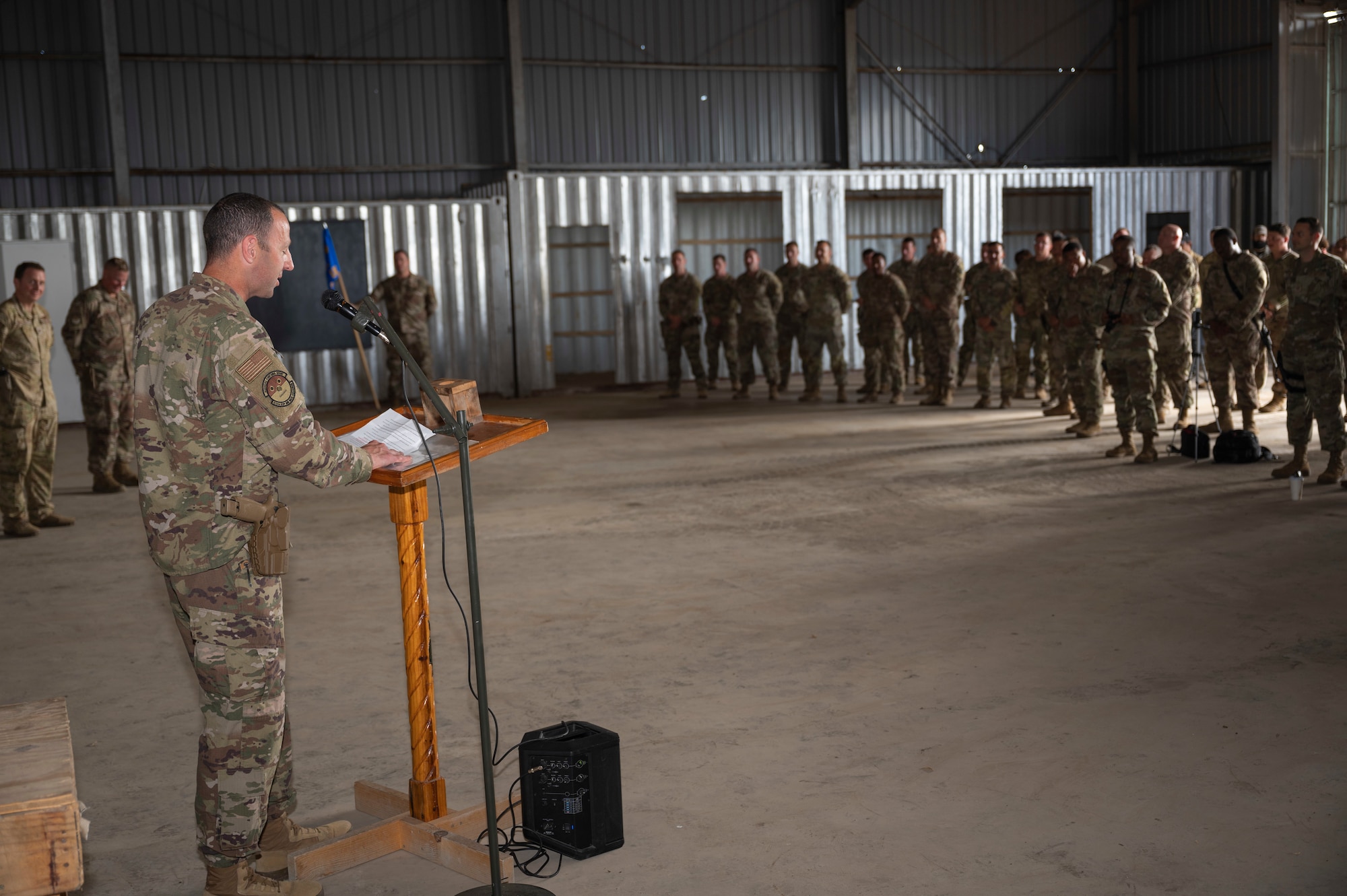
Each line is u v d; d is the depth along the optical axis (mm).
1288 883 2662
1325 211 18281
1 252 12859
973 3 19266
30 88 14852
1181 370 9086
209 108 15648
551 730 3102
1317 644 4363
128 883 2883
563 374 17062
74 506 8242
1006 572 5598
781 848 2939
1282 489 7273
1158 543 6039
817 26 18469
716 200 17266
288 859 2867
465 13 16688
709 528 6875
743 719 3830
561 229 16906
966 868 2795
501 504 7832
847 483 8141
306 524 7316
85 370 8641
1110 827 2975
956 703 3895
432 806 3057
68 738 2115
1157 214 18562
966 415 11438
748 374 13719
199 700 4207
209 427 2477
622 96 17578
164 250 13445
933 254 12008
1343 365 7230
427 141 16719
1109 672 4148
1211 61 19109
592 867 2887
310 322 13914
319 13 16031
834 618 4953
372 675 4414
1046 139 19984
